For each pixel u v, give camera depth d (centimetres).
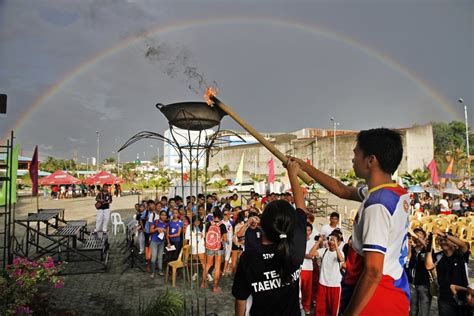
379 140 173
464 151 3941
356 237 173
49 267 432
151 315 448
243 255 190
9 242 672
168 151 5562
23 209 2142
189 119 347
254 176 4328
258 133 240
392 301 158
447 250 415
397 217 161
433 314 585
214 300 640
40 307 426
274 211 186
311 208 1677
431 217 1196
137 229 942
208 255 698
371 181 175
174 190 1276
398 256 164
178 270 823
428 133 3388
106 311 584
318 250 583
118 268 854
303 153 4409
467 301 383
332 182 223
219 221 774
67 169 5772
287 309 183
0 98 540
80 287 716
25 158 3441
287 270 182
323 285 515
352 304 154
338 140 4050
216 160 5275
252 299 183
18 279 385
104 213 1088
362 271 164
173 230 797
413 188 2017
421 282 491
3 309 352
